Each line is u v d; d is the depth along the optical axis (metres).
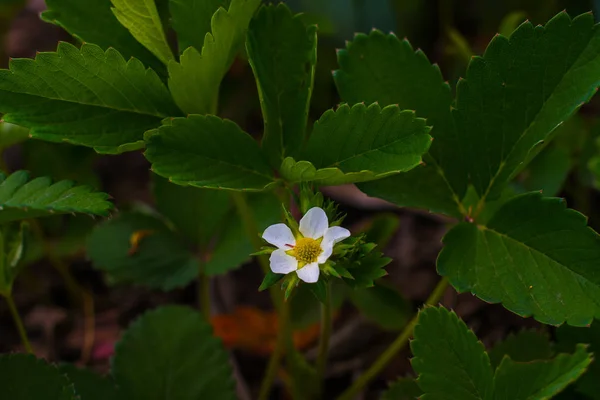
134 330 0.52
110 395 0.51
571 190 0.60
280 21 0.48
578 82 0.47
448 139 0.48
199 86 0.48
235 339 0.59
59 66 0.46
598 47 0.46
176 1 0.47
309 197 0.46
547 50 0.47
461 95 0.47
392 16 0.65
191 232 0.56
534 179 0.57
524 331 0.52
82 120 0.47
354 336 0.59
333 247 0.45
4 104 0.46
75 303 0.62
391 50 0.49
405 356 0.58
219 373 0.52
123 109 0.47
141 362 0.52
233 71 0.68
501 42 0.47
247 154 0.48
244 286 0.62
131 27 0.47
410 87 0.49
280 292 0.52
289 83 0.48
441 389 0.46
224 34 0.47
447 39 0.66
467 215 0.49
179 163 0.46
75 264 0.64
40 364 0.48
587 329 0.49
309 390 0.54
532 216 0.47
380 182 0.48
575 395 0.49
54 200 0.45
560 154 0.57
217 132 0.47
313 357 0.59
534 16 0.65
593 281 0.46
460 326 0.46
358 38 0.49
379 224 0.56
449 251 0.47
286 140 0.48
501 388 0.46
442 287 0.50
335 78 0.49
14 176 0.46
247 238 0.55
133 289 0.63
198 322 0.52
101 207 0.45
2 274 0.50
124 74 0.47
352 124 0.46
